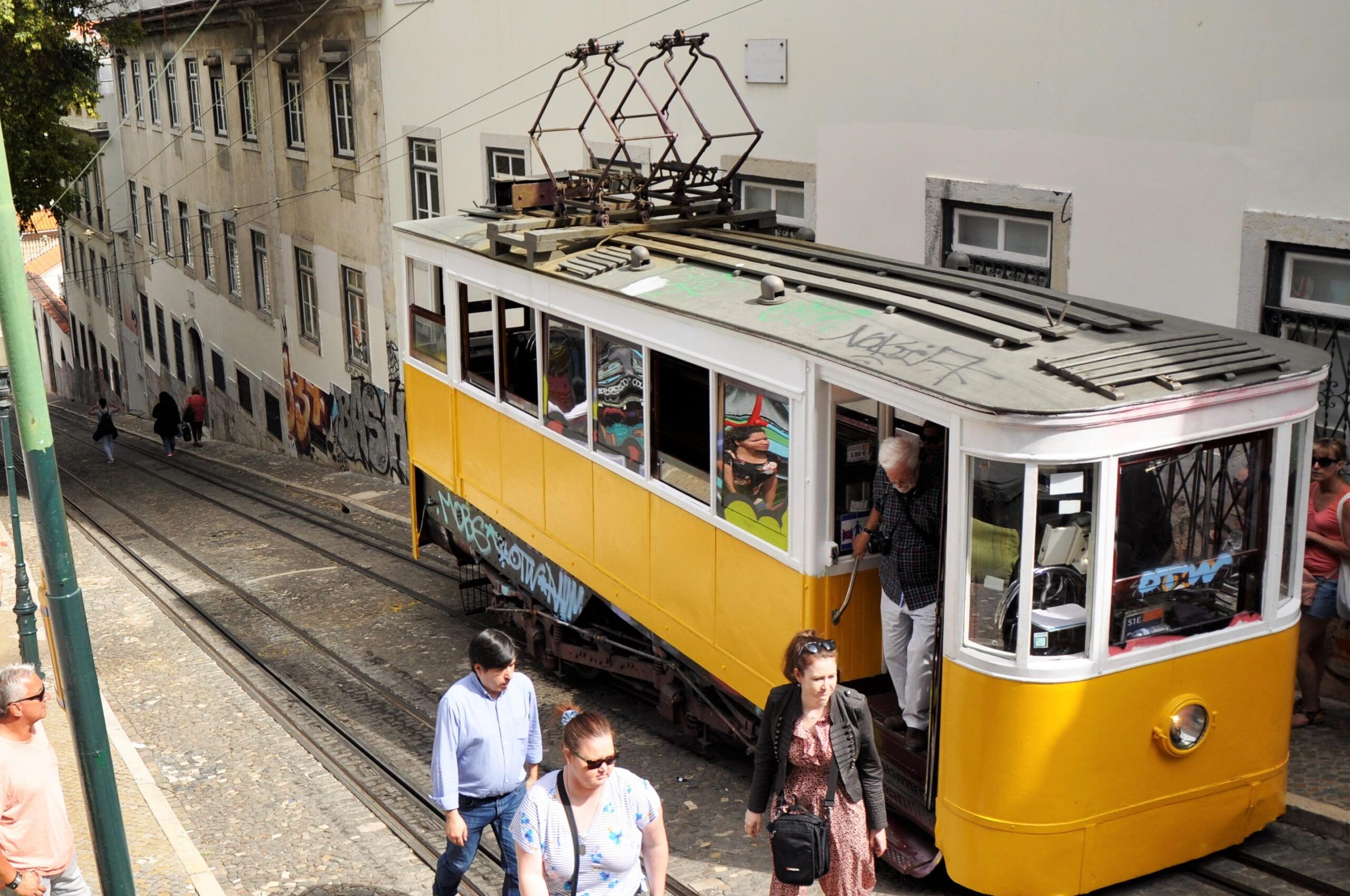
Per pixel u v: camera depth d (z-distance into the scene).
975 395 5.32
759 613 6.84
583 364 8.44
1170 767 5.71
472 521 10.84
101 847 5.54
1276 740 6.00
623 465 8.10
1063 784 5.50
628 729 8.69
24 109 24.44
